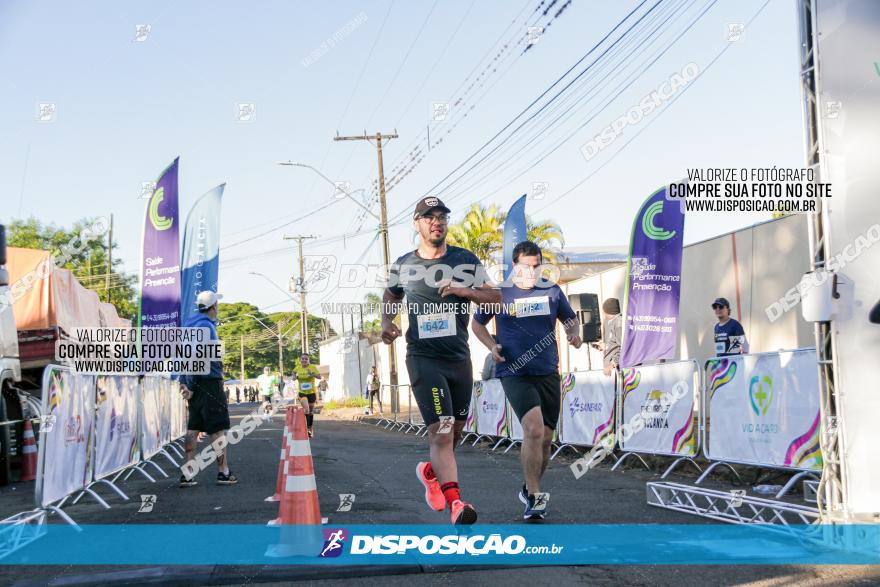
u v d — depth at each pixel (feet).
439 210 15.64
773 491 21.94
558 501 21.07
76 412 20.66
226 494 23.59
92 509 21.59
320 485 25.26
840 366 14.78
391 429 67.26
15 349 31.50
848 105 15.05
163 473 30.17
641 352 36.17
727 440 23.52
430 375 15.55
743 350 31.65
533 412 17.89
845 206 14.90
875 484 14.53
